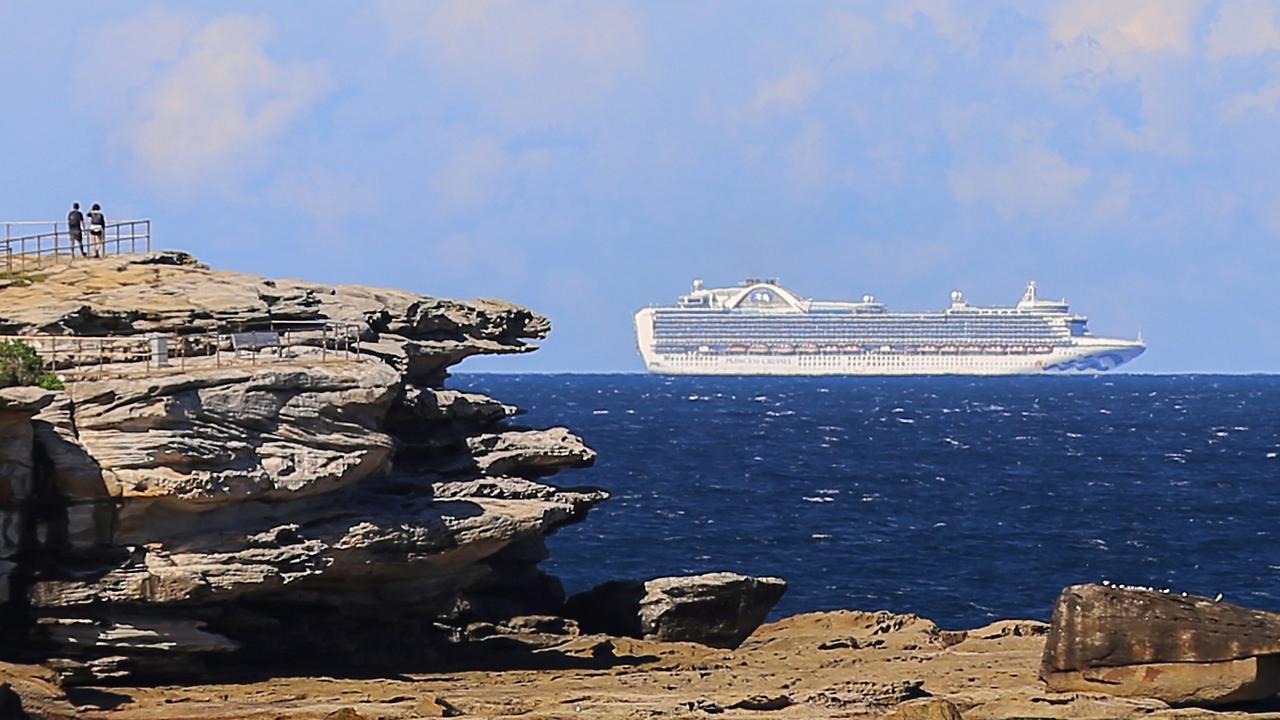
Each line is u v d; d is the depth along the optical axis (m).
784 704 120.88
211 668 124.38
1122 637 128.00
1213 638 125.69
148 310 134.62
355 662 132.12
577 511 147.25
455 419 147.25
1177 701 126.31
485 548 134.75
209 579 117.06
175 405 115.56
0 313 130.12
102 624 115.38
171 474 114.50
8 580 112.94
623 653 147.25
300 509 124.00
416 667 134.88
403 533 127.88
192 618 120.25
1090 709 122.75
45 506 113.94
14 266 148.88
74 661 115.00
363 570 127.31
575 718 113.50
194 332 134.38
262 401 119.62
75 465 112.94
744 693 126.06
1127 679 127.81
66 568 113.94
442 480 141.12
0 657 113.38
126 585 114.38
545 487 144.88
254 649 127.88
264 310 138.00
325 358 130.75
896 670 143.12
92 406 114.62
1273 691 125.81
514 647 144.00
